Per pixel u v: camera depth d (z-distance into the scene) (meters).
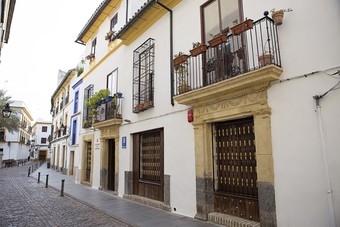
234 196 6.05
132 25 9.91
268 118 5.28
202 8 7.46
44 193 11.72
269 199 5.06
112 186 12.02
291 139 4.90
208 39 7.15
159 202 8.25
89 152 14.88
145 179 9.39
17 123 31.98
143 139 9.73
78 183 15.21
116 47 12.04
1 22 10.31
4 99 30.00
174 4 8.45
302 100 4.80
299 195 4.68
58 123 30.16
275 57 5.25
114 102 10.97
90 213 7.75
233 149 6.32
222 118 6.30
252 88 5.52
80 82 18.77
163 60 8.70
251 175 5.84
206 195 6.53
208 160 6.64
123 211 7.77
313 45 4.74
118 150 10.94
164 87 8.48
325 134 4.44
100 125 11.90
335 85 4.39
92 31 15.34
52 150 33.78
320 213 4.38
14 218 7.17
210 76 6.48
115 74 12.11
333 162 4.30
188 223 6.30
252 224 5.38
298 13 5.02
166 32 8.74
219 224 6.05
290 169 4.86
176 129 7.75
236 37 6.16
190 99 6.71
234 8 6.47
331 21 4.55
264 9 5.69
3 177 19.64
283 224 4.84
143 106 9.07
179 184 7.42
